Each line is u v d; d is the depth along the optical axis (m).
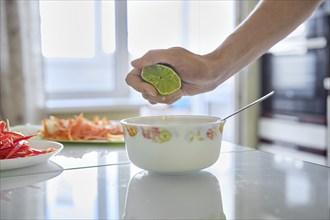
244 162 0.71
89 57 2.50
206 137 0.60
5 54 1.93
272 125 2.60
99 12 2.48
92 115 2.18
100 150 0.87
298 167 0.67
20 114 1.96
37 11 2.01
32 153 0.71
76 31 2.43
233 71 0.79
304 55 2.32
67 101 2.35
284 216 0.42
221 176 0.61
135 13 2.55
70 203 0.48
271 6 0.79
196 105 2.87
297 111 2.40
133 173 0.64
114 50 2.55
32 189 0.55
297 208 0.45
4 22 1.93
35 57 2.01
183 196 0.50
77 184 0.57
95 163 0.72
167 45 2.62
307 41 2.29
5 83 1.94
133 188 0.55
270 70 2.61
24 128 1.05
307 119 2.30
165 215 0.43
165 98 0.71
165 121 0.70
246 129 2.73
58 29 2.38
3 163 0.63
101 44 2.52
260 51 0.79
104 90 2.55
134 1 2.54
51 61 2.41
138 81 0.69
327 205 0.46
